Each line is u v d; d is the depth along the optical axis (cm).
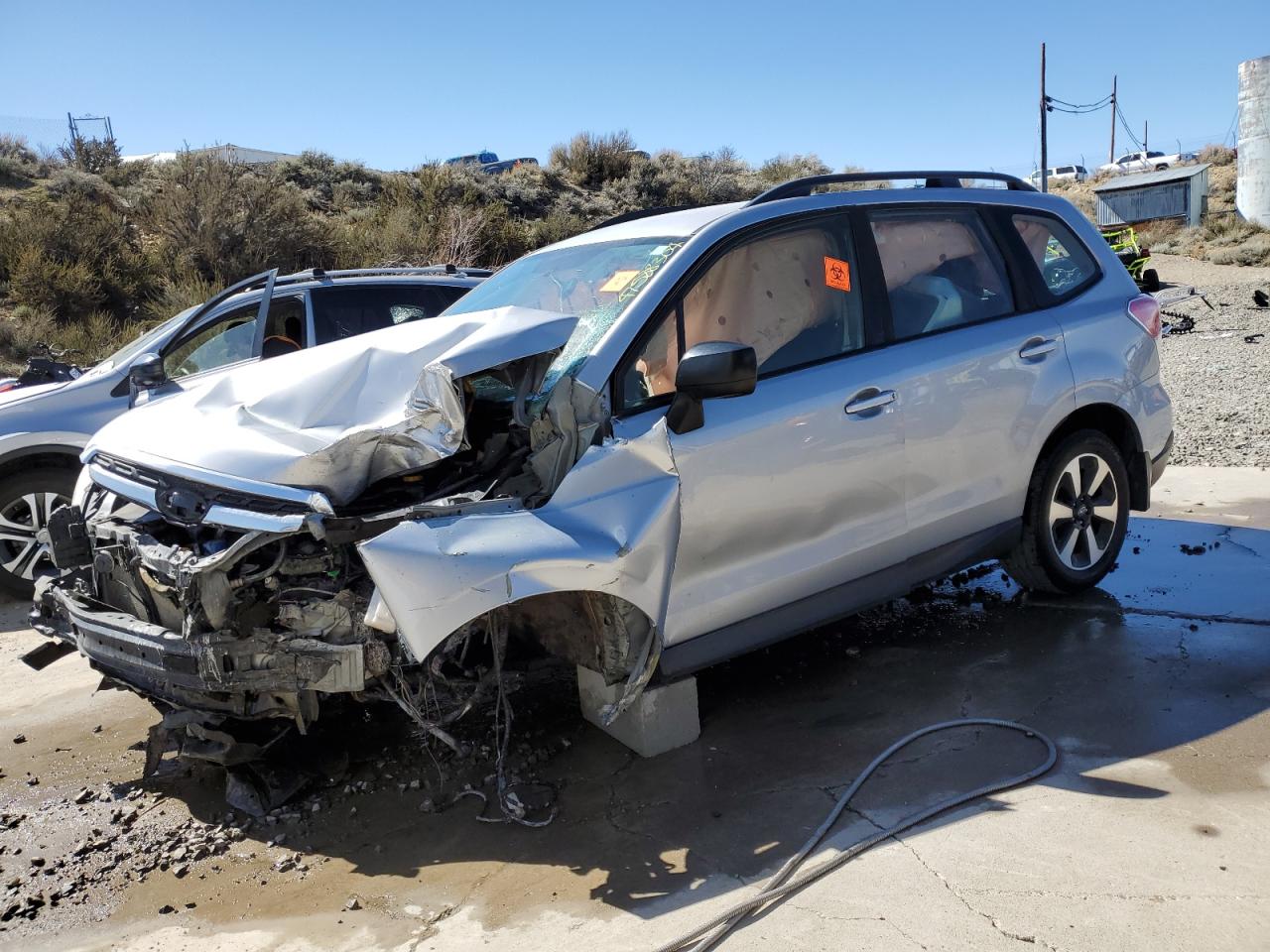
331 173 3073
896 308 435
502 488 346
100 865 345
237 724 367
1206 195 4397
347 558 333
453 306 496
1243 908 274
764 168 4362
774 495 383
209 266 1969
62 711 486
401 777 388
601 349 364
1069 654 453
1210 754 357
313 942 295
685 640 373
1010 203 495
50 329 1567
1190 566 561
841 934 276
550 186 3534
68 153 2836
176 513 342
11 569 644
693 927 286
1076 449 489
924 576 443
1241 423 956
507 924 296
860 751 381
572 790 370
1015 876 296
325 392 356
